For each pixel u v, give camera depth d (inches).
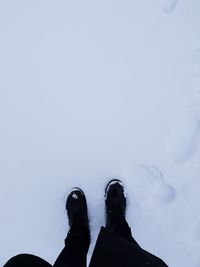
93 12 61.9
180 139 60.2
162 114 61.1
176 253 61.2
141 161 61.0
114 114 61.1
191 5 61.6
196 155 60.2
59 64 61.4
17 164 61.2
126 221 59.5
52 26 61.8
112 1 61.9
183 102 60.9
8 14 61.7
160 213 60.9
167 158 60.9
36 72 61.4
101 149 61.0
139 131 61.1
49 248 61.4
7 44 61.6
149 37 61.8
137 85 61.4
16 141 61.1
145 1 61.9
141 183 60.5
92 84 61.2
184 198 60.8
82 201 59.4
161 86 61.4
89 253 61.0
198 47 61.3
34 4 61.8
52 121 61.0
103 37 61.7
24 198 61.4
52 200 61.4
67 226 61.4
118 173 61.2
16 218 61.5
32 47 61.6
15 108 61.1
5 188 61.2
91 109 61.1
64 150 61.0
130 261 45.0
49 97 61.2
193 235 60.7
